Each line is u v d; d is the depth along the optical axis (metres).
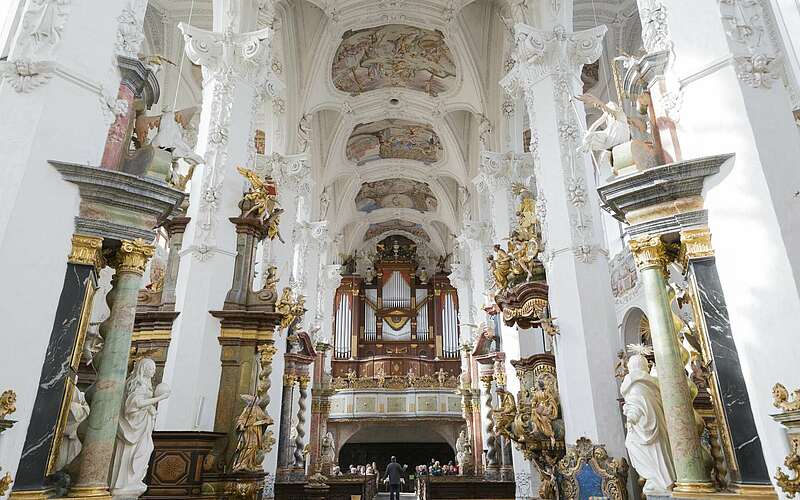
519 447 9.59
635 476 7.82
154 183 5.54
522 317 10.43
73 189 5.13
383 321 29.30
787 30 6.46
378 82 19.36
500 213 14.91
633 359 6.00
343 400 24.59
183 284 9.10
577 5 14.69
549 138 9.98
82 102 5.25
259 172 13.95
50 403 4.65
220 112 10.09
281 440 14.12
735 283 4.84
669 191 5.43
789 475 4.22
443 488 15.52
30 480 4.41
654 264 5.64
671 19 5.82
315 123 20.53
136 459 5.60
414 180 25.17
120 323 5.50
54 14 5.19
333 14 16.20
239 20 11.01
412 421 24.27
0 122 4.76
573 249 9.09
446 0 16.00
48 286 4.76
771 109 5.03
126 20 5.95
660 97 5.89
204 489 8.09
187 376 8.58
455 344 28.22
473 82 17.55
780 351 4.42
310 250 19.30
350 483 16.59
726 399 4.81
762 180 4.75
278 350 12.11
